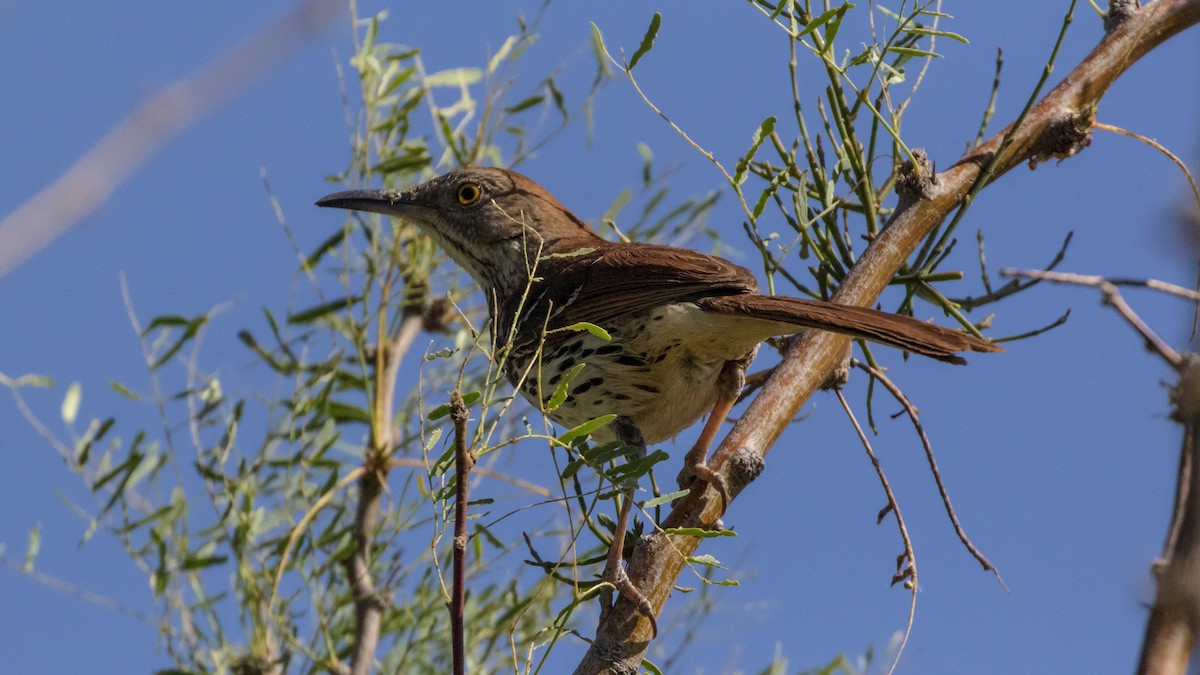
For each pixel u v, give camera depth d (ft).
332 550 29.94
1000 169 24.23
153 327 30.86
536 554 21.67
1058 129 24.18
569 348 27.61
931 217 23.98
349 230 32.71
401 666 29.04
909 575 23.00
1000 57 25.13
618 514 21.84
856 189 24.79
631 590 20.71
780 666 29.35
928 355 21.42
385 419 31.37
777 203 24.67
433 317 33.76
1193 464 11.43
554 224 33.60
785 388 23.12
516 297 31.99
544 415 19.56
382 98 33.09
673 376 26.84
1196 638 10.89
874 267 23.71
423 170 35.37
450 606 15.87
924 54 22.72
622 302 26.86
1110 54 24.61
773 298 23.63
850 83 23.24
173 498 30.01
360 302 33.04
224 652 29.25
